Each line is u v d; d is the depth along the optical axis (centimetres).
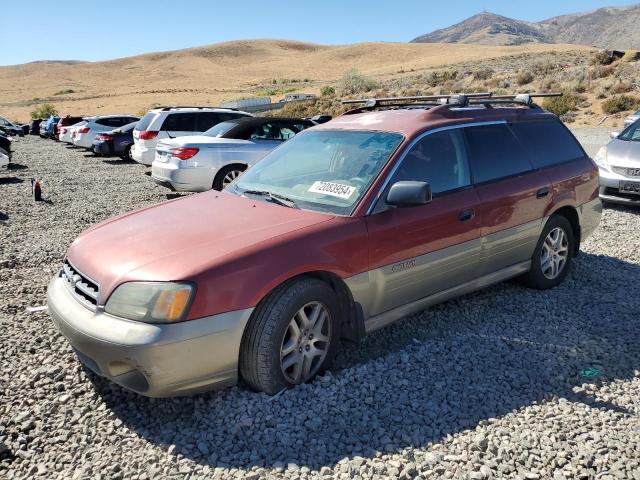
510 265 501
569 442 306
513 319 475
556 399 351
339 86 6066
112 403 353
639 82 3045
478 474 280
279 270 337
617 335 443
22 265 662
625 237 733
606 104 2688
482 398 351
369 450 300
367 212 386
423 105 532
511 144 505
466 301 516
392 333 452
